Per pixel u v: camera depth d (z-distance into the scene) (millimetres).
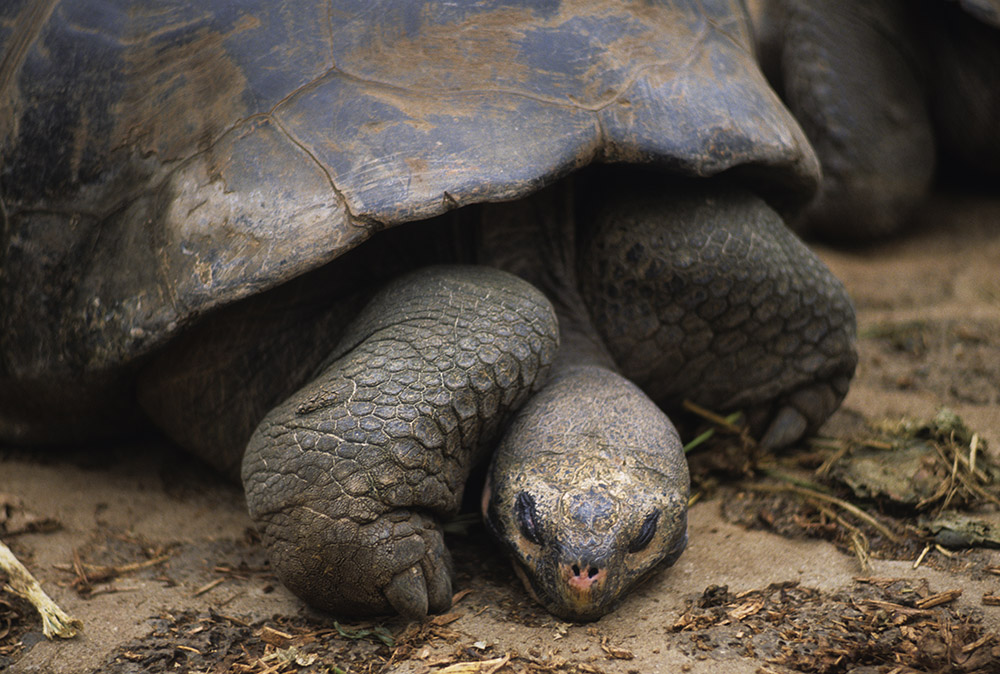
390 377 3156
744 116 3877
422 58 3555
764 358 4270
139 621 3324
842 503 3998
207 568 3715
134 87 3709
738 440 4445
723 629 3145
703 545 3760
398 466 3064
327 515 3057
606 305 4082
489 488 3375
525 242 4055
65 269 3744
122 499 4324
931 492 3975
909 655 2938
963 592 3312
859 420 4902
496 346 3264
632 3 3955
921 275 7320
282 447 3152
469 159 3330
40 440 4594
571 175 4059
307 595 3236
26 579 3330
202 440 4062
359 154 3336
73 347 3725
